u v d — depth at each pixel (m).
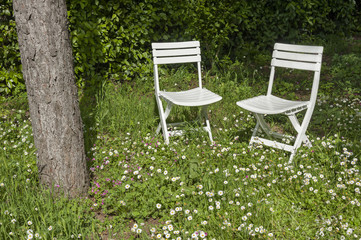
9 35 4.95
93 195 3.03
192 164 3.13
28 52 2.63
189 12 5.62
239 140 4.09
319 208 2.75
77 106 2.91
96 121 4.28
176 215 2.72
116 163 3.41
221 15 5.79
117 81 5.56
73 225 2.55
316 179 2.89
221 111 4.71
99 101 4.76
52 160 2.84
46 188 2.94
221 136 4.05
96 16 5.21
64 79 2.75
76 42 5.09
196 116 4.67
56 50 2.66
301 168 3.18
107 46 5.25
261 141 3.64
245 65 6.54
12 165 3.10
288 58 3.79
